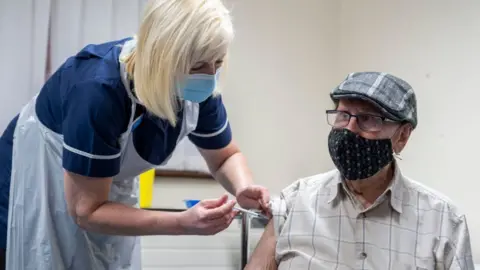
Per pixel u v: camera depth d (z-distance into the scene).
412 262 1.41
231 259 2.33
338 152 1.44
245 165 1.84
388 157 1.43
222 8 1.33
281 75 2.81
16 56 2.32
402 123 1.44
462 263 1.38
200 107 1.65
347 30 2.86
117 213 1.44
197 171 2.58
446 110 2.20
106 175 1.43
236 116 2.72
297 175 2.83
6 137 1.71
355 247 1.47
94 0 2.43
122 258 1.81
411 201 1.49
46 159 1.60
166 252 2.28
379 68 2.60
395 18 2.51
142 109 1.48
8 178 1.66
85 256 1.69
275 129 2.79
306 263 1.49
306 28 2.86
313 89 2.87
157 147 1.59
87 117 1.37
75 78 1.46
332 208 1.54
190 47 1.24
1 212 1.66
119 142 1.48
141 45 1.27
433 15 2.28
